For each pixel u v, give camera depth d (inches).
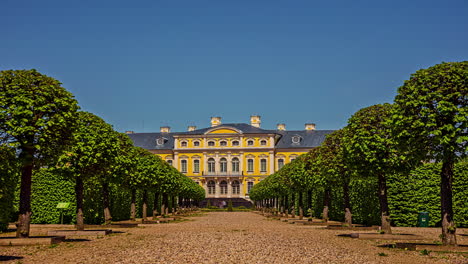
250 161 3496.6
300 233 840.3
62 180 1126.4
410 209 1043.9
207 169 3516.2
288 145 3521.2
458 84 553.3
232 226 1085.1
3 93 605.6
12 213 1082.1
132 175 1119.6
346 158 784.9
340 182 989.2
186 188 2127.2
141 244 634.8
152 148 3609.7
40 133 621.0
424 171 1055.6
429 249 569.3
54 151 658.2
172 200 2101.4
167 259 492.1
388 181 1058.1
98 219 1156.5
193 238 727.1
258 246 611.8
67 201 1121.4
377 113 754.2
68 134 665.6
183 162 3553.2
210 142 3548.2
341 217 1332.4
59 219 1120.2
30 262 470.6
